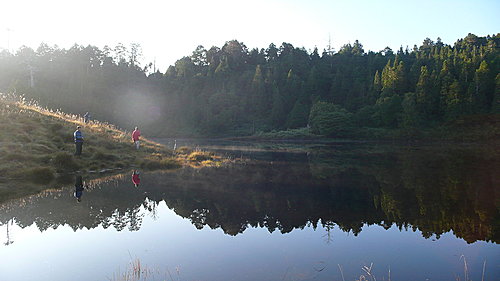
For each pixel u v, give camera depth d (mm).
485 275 4734
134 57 121250
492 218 7609
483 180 13000
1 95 21859
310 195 10500
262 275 4699
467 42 132500
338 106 86875
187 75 120625
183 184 12094
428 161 21922
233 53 134750
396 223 7359
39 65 101062
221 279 4555
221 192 10789
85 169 14711
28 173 12289
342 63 124562
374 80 94562
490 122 66062
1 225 6785
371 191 11148
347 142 64438
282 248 5793
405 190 11250
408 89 87875
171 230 6715
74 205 8508
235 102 103125
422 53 118938
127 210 8172
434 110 77625
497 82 69500
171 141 65500
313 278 4625
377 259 5332
